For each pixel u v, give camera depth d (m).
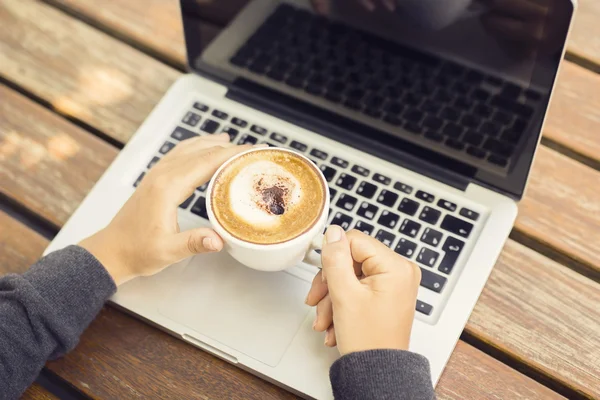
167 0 1.15
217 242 0.77
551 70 0.76
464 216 0.89
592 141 0.98
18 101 1.06
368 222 0.89
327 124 0.97
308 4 0.87
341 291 0.75
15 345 0.78
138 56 1.10
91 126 1.04
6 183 0.99
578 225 0.92
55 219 0.96
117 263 0.84
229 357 0.82
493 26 0.76
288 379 0.80
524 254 0.90
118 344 0.85
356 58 0.88
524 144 0.84
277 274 0.86
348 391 0.71
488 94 0.82
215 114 1.00
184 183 0.84
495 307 0.86
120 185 0.94
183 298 0.85
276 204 0.77
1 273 0.92
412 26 0.81
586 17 1.08
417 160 0.93
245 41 0.94
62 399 0.86
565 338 0.84
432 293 0.84
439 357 0.80
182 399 0.82
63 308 0.80
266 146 0.82
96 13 1.14
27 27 1.13
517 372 0.82
